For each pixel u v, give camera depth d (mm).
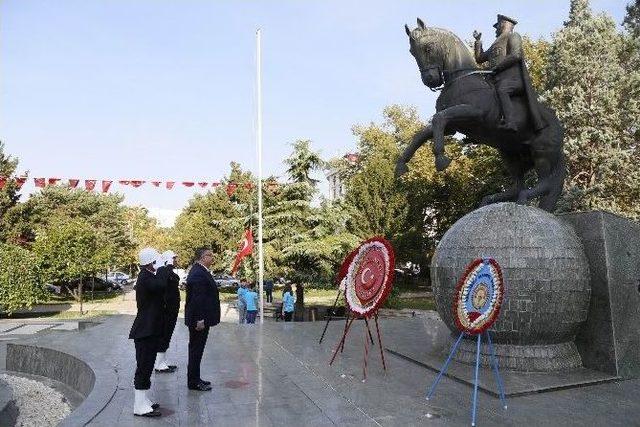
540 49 31047
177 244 44562
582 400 6039
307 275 22969
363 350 9133
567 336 7297
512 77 8586
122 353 9156
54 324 21938
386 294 7117
